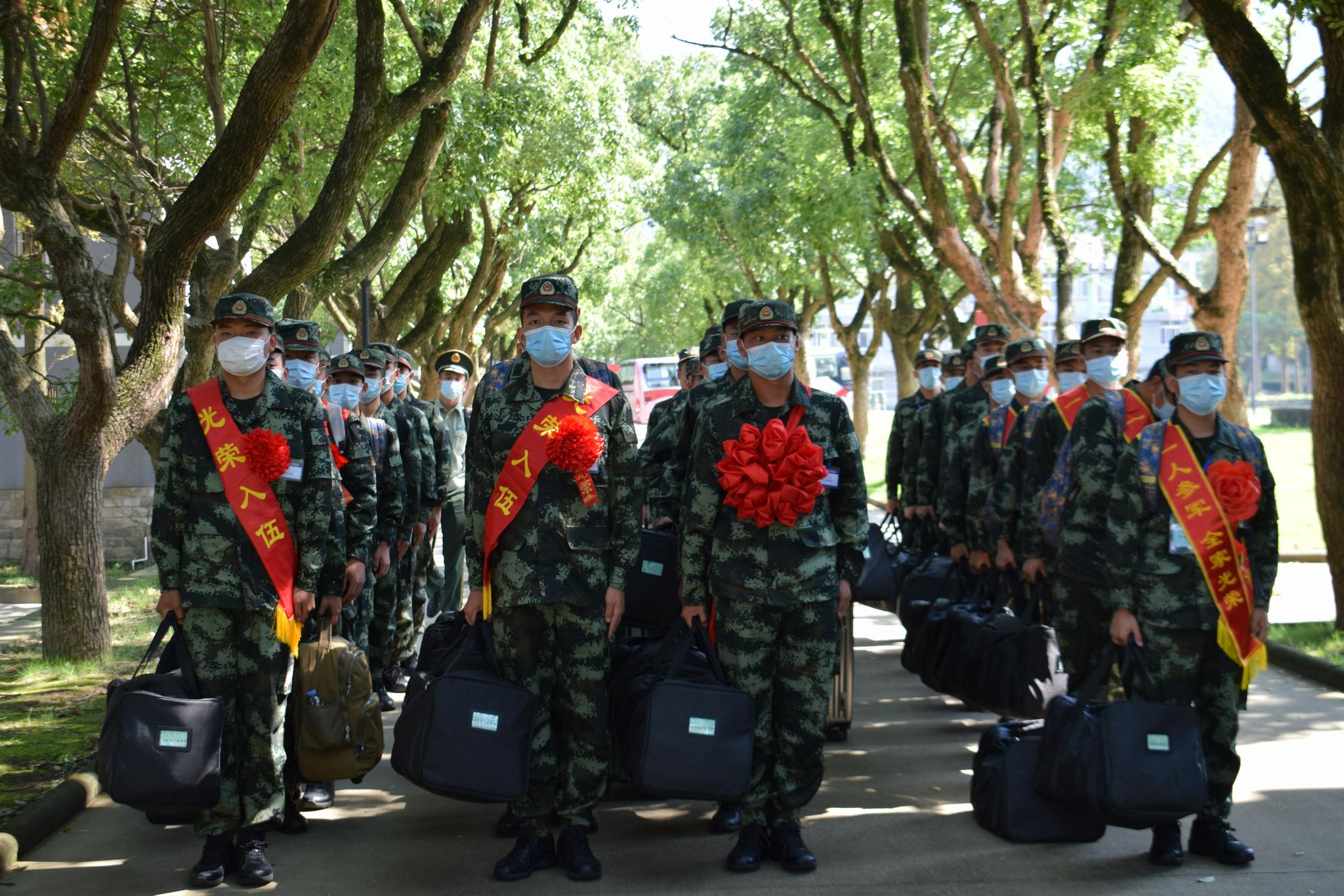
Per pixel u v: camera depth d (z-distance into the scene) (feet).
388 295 59.41
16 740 20.89
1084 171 69.21
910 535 28.43
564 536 15.05
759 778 15.31
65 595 28.22
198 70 40.32
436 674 16.01
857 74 51.60
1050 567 19.38
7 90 26.05
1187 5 48.21
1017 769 16.21
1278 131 25.91
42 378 42.16
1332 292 27.45
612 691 16.76
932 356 30.17
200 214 26.63
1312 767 19.19
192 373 31.83
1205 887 14.34
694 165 90.48
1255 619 15.33
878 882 14.65
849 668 21.29
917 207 50.06
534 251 71.67
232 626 14.96
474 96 46.19
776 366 15.16
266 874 14.78
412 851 16.02
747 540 15.34
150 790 13.92
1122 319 50.83
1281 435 114.01
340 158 30.81
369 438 19.30
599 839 16.44
